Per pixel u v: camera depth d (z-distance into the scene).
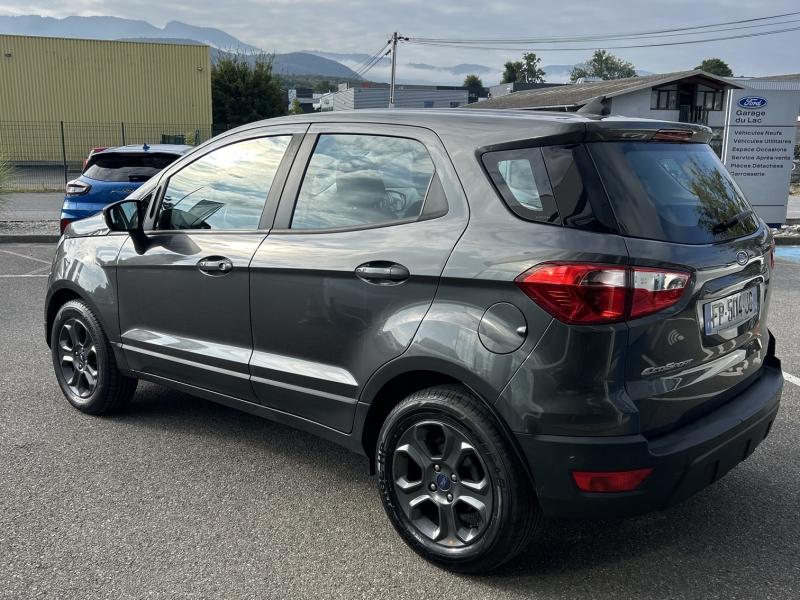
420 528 2.87
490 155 2.69
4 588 2.65
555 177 2.51
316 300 3.08
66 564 2.82
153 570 2.79
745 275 2.84
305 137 3.35
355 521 3.21
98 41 37.50
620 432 2.41
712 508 3.34
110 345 4.20
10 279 8.92
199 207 3.69
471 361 2.56
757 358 3.06
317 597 2.63
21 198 21.20
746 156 13.66
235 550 2.95
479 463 2.67
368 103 66.06
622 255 2.37
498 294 2.52
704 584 2.73
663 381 2.52
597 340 2.38
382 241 2.88
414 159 2.91
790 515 3.27
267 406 3.45
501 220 2.59
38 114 37.06
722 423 2.68
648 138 2.71
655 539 3.07
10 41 36.19
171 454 3.89
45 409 4.53
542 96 47.09
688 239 2.57
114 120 38.34
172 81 39.00
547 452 2.45
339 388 3.05
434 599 2.63
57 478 3.58
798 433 4.21
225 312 3.49
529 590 2.70
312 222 3.18
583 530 3.16
